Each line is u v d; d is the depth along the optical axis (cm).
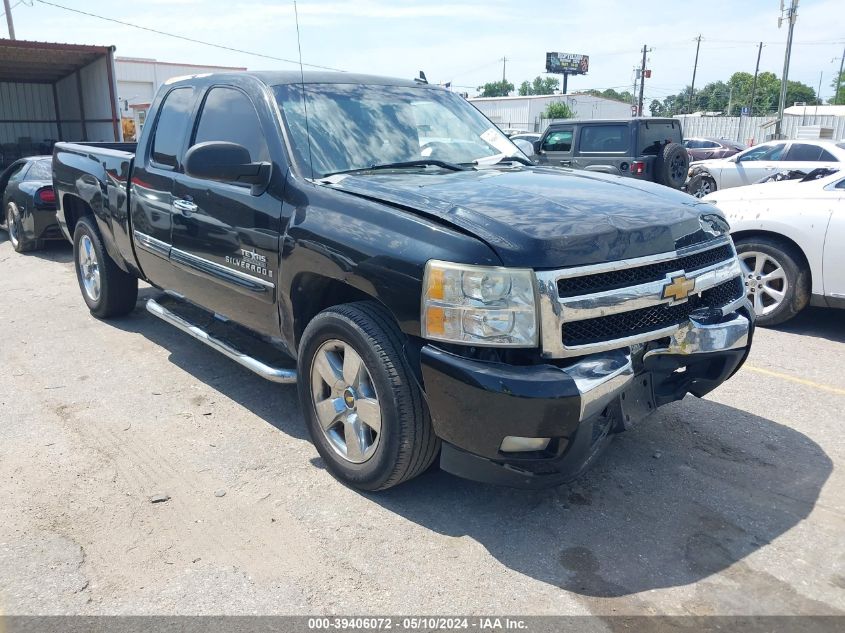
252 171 370
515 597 273
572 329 286
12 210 988
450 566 292
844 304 587
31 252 995
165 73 3678
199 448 392
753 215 617
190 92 468
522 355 285
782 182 654
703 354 327
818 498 344
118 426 418
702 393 359
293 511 330
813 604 271
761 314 630
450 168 400
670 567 292
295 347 377
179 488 350
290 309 365
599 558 298
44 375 500
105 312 617
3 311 671
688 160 1311
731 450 393
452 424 291
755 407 453
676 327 316
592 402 277
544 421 272
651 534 315
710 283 333
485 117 492
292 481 357
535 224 291
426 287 289
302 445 396
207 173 353
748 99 11294
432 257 288
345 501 339
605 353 292
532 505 337
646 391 321
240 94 418
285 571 288
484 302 277
